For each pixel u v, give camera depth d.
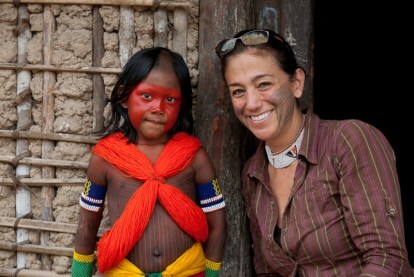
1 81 2.11
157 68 1.72
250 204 1.98
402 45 4.55
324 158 1.73
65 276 2.11
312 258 1.76
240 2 2.00
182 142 1.81
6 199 2.15
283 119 1.76
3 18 2.09
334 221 1.71
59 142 2.09
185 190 1.81
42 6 2.07
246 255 2.11
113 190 1.81
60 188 2.10
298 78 1.82
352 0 4.50
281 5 2.12
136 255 1.77
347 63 4.62
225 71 1.78
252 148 2.16
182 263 1.77
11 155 2.12
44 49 2.08
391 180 1.64
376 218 1.61
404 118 4.52
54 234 2.12
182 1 2.01
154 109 1.72
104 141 1.82
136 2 2.00
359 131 1.69
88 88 2.07
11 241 2.15
